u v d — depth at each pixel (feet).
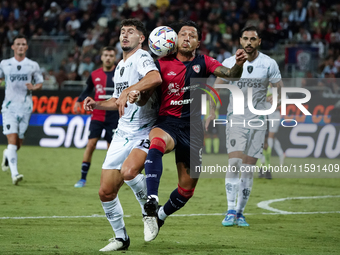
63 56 110.83
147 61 25.26
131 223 33.53
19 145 53.72
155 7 126.82
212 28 117.60
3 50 112.78
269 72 35.27
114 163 25.67
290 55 101.50
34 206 39.96
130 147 25.93
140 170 25.43
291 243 27.68
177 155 26.78
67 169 69.00
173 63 26.61
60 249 24.64
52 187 52.13
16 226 31.35
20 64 52.19
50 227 31.32
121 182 25.70
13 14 135.23
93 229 31.01
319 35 112.88
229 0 125.18
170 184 56.75
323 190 54.49
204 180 61.82
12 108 52.31
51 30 126.62
